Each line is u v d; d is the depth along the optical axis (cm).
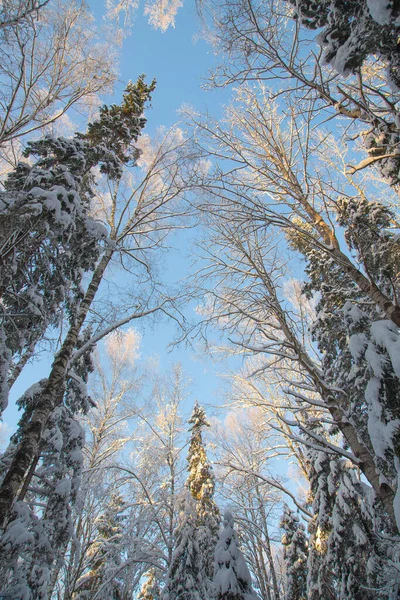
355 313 541
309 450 1008
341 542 746
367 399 433
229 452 1277
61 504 611
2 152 722
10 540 484
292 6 452
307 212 643
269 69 492
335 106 469
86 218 671
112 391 1426
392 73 395
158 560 1041
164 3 717
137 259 859
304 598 1091
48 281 666
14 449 654
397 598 575
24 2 518
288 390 564
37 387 698
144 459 1255
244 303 731
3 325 602
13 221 506
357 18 360
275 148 646
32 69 670
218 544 577
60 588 1129
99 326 810
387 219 688
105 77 764
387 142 492
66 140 686
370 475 461
